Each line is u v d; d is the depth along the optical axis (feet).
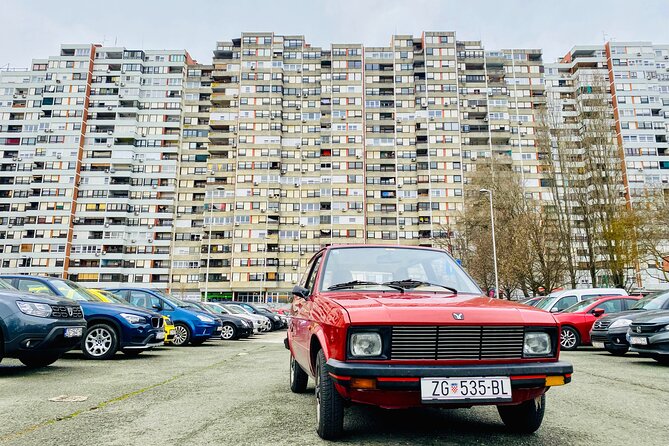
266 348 46.16
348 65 256.11
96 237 241.14
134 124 254.27
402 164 246.68
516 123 250.57
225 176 247.29
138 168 252.01
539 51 261.65
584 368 29.45
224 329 60.39
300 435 13.15
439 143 246.27
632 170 241.76
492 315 11.92
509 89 255.91
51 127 250.16
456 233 144.15
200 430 13.73
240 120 248.73
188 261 241.76
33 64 264.52
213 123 253.85
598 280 117.29
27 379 23.03
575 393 20.33
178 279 239.91
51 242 237.45
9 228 241.76
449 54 256.52
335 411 12.46
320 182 242.78
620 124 247.50
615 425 14.55
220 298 234.58
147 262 241.55
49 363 28.25
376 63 258.98
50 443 12.41
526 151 246.06
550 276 108.17
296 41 261.44
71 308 25.62
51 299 24.76
